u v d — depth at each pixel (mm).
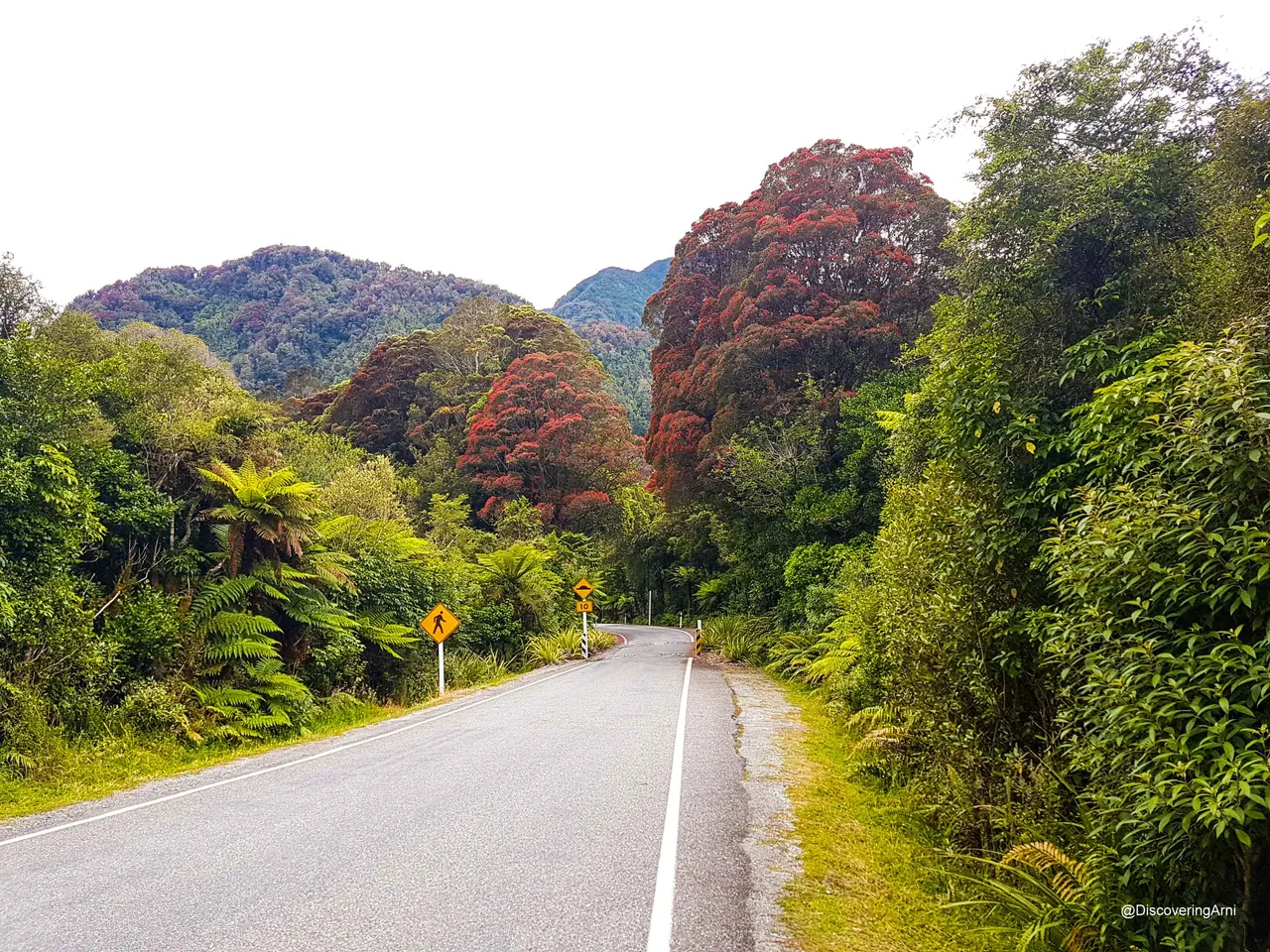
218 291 151625
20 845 5859
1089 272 6961
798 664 16906
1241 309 5039
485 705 13953
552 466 47000
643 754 8883
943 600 6691
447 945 3832
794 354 22359
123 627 10992
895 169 23672
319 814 6535
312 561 14602
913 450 11781
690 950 3779
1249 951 3834
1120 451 4445
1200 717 3750
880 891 4871
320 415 60875
